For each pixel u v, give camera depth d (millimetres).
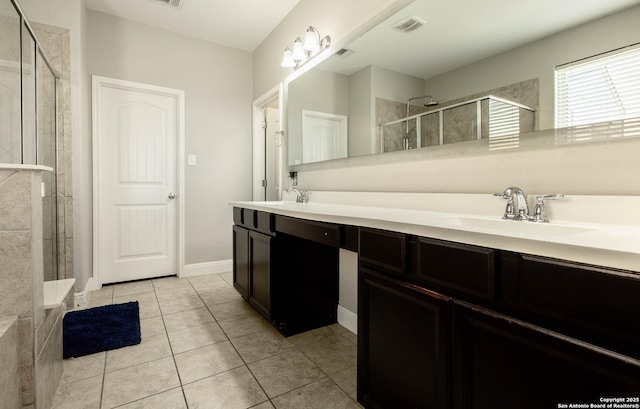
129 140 3012
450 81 1459
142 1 2652
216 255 3424
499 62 1280
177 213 3234
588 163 1058
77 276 2395
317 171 2449
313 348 1777
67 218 2363
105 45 2822
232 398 1348
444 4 1466
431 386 947
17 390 1104
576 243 646
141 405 1305
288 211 1685
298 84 2625
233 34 3199
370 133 1911
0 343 990
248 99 3592
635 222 941
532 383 716
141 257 3105
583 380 632
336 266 2129
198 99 3285
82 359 1649
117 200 2969
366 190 1984
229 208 3486
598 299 601
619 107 982
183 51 3193
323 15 2287
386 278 1100
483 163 1358
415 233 980
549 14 1136
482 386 820
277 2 2646
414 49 1605
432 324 941
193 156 3268
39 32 2266
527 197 1190
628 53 959
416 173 1655
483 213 1322
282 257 1944
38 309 1192
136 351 1734
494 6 1293
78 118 2406
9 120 1685
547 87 1146
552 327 685
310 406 1301
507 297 756
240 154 3545
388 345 1104
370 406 1182
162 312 2291
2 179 1112
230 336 1917
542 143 1168
